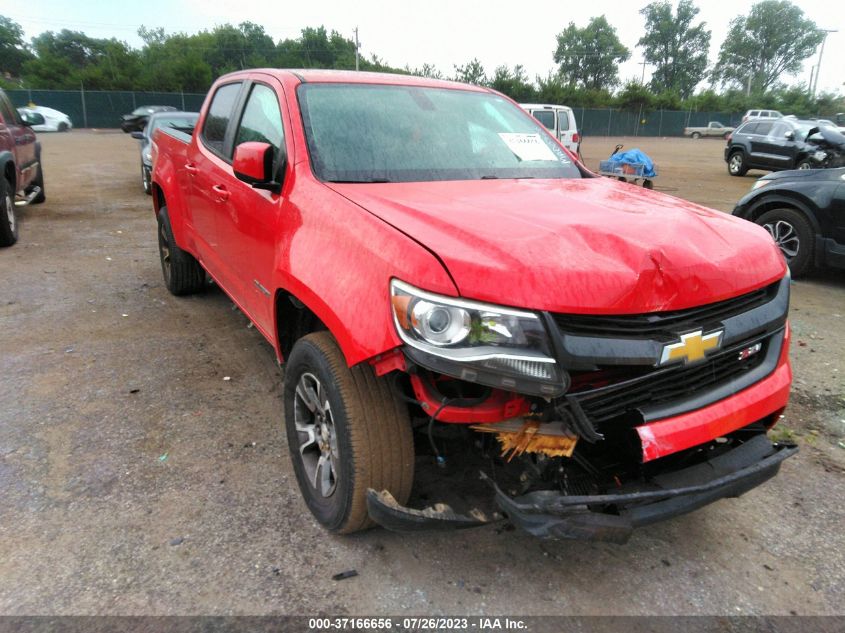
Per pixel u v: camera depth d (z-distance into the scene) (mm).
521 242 2205
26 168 9266
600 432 2273
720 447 2543
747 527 2900
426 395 2158
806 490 3191
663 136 63094
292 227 2861
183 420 3662
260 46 79375
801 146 18219
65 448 3340
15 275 6492
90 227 9125
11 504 2877
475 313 2020
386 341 2127
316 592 2434
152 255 7520
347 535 2732
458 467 2879
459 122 3615
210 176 4129
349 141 3188
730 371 2498
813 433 3748
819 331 5465
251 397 3967
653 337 2143
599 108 61031
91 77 51312
